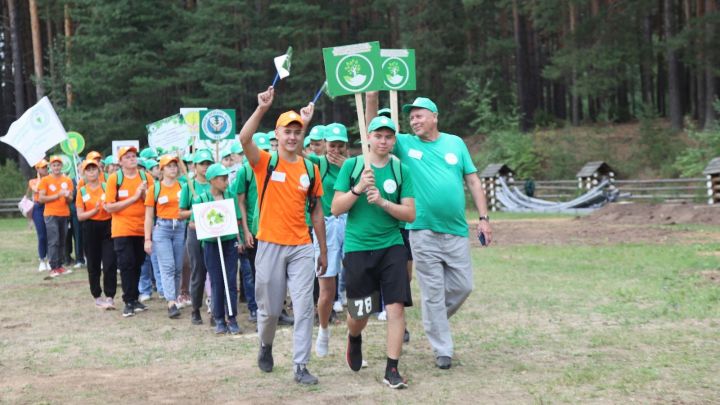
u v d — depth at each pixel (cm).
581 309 881
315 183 628
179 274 998
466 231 657
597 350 683
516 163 3653
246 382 625
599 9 3609
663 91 4772
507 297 985
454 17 4325
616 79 3622
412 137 662
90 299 1140
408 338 761
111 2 4138
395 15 4622
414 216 596
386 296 596
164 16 4394
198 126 1233
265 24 4406
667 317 812
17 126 1366
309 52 4153
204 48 4106
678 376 583
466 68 4156
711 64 3203
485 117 4091
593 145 3659
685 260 1257
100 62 4091
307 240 627
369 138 605
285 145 615
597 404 520
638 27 3575
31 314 1016
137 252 1003
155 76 4266
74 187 1538
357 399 560
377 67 609
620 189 2923
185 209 909
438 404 537
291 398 571
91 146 4247
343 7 4416
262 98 603
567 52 3584
